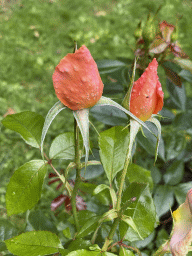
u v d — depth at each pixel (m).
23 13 1.56
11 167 0.93
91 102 0.27
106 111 0.46
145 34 0.39
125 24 1.54
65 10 1.60
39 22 1.53
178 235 0.27
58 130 1.01
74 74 0.25
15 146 0.98
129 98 0.27
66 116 1.06
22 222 0.77
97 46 1.38
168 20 1.51
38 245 0.30
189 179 0.62
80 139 0.34
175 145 0.56
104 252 0.29
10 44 1.38
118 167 0.32
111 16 1.60
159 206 0.49
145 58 0.41
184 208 0.28
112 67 0.48
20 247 0.30
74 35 1.44
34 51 1.37
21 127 0.34
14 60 1.30
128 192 0.32
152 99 0.28
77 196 0.42
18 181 0.32
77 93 0.26
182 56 0.41
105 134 0.33
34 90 1.19
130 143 0.28
